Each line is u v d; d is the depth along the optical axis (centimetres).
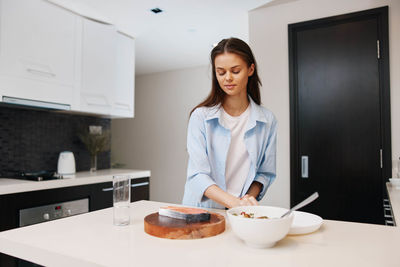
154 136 531
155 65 484
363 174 246
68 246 78
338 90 257
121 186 98
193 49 398
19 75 227
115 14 287
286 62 275
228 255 71
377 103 243
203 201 121
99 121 339
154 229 86
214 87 133
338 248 76
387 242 81
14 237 85
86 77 280
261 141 135
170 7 275
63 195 234
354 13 250
